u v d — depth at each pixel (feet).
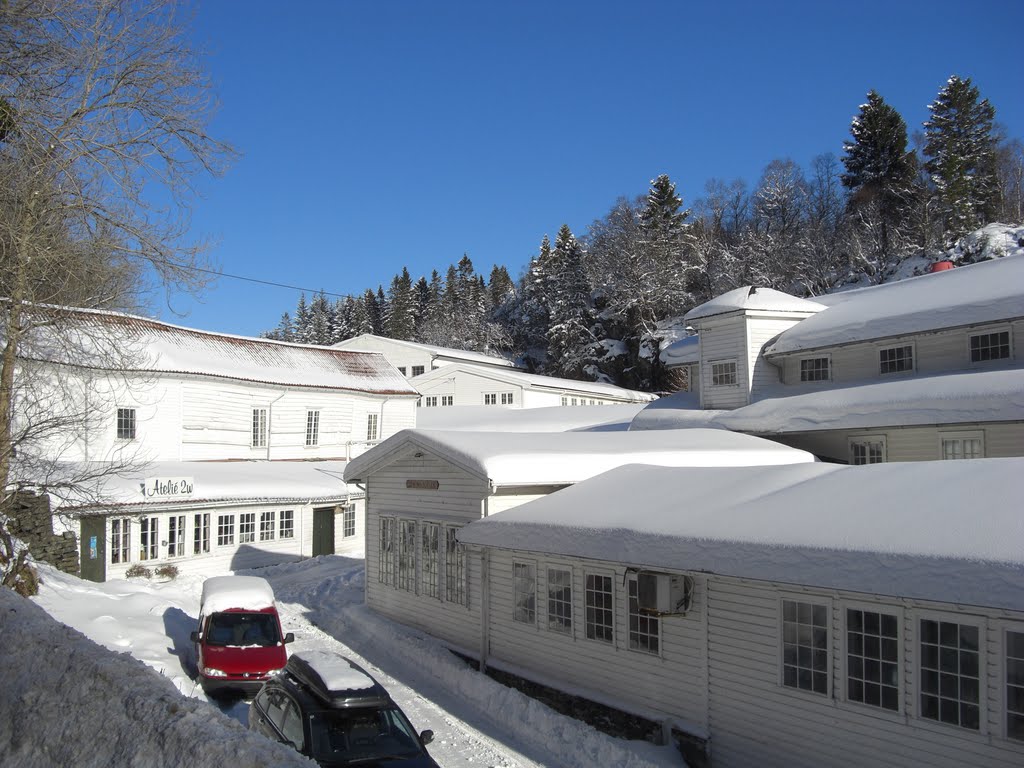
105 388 99.91
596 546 41.09
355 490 106.93
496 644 51.49
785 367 90.48
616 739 38.70
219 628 47.16
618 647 42.65
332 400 139.85
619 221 309.83
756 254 258.57
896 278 209.77
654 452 60.44
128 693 23.90
